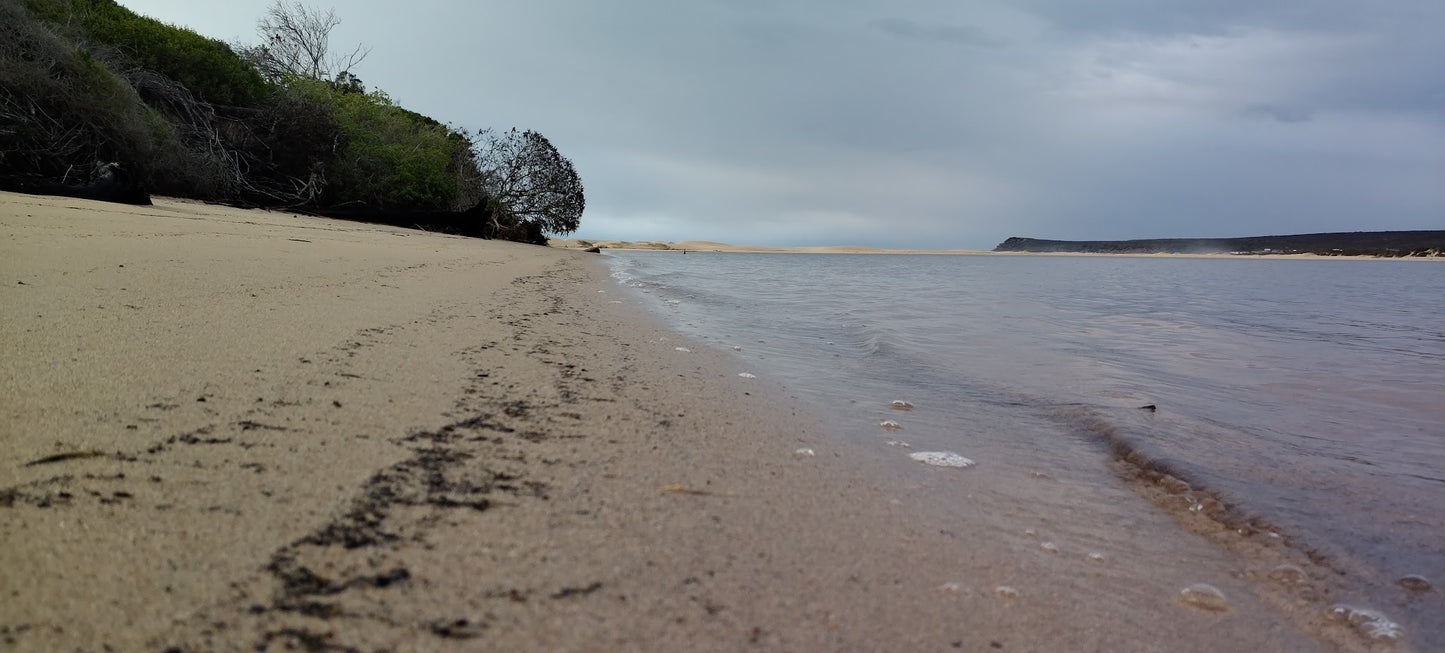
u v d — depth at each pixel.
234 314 3.58
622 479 2.01
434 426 2.27
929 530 1.93
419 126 26.17
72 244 5.23
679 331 5.75
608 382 3.32
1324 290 17.70
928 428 3.16
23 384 2.12
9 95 11.53
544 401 2.79
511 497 1.78
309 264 6.21
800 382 4.01
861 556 1.70
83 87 12.66
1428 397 4.32
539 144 30.55
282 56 25.92
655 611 1.32
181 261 5.15
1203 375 4.94
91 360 2.45
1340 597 1.75
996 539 1.93
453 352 3.46
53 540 1.29
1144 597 1.67
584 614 1.28
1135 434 3.09
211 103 18.22
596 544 1.57
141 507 1.46
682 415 2.86
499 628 1.20
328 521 1.51
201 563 1.28
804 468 2.36
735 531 1.75
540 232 31.17
